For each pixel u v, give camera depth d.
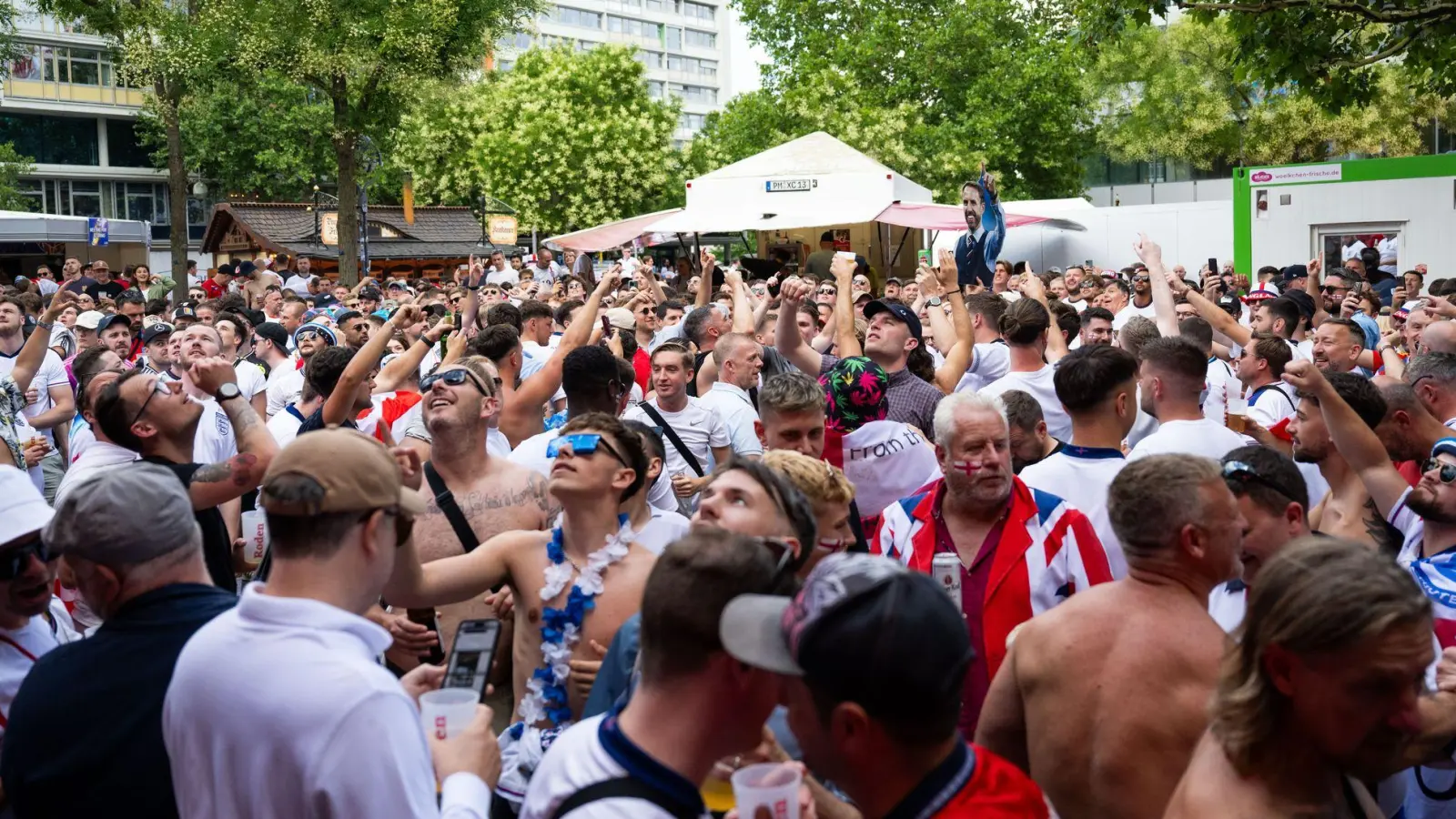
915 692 2.00
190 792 2.45
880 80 47.69
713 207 18.80
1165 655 2.89
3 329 9.30
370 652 2.53
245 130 55.75
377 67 30.34
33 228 26.78
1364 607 2.05
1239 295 18.28
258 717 2.36
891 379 6.28
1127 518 3.02
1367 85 14.42
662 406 6.49
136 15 30.33
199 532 2.92
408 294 15.55
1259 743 2.19
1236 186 23.58
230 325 9.25
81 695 2.73
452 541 4.44
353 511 2.55
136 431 4.46
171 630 2.77
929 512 4.22
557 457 3.55
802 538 3.09
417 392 6.72
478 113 51.88
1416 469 4.77
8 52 44.38
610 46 55.94
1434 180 21.67
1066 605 3.09
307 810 2.34
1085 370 4.65
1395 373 8.56
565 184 51.38
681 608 2.14
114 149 64.62
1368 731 2.09
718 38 143.50
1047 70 43.53
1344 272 15.63
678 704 2.16
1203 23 14.16
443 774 2.50
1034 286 9.12
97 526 2.75
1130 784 2.88
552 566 3.59
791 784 2.02
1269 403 6.59
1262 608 2.18
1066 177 46.03
